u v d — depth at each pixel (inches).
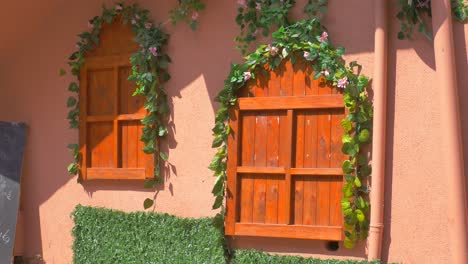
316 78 262.7
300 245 267.6
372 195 251.9
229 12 286.7
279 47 269.4
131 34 310.8
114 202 315.9
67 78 331.6
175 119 299.3
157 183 302.5
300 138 267.7
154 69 300.4
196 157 293.6
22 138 342.6
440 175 243.6
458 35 241.8
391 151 252.5
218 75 288.8
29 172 343.3
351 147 254.4
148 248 300.8
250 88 277.4
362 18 258.7
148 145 300.7
